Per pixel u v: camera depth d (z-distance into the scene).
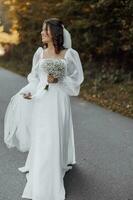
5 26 18.30
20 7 16.81
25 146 5.96
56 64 5.16
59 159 5.10
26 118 5.84
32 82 5.50
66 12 13.23
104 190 5.41
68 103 5.39
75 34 13.41
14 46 19.44
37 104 5.26
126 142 7.32
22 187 5.43
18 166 6.12
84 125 8.40
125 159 6.50
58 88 5.29
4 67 18.67
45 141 5.09
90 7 12.27
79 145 7.11
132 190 5.43
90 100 10.80
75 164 6.26
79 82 5.39
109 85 11.66
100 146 7.09
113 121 8.76
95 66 13.11
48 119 5.15
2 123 8.39
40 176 5.03
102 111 9.66
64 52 5.33
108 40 12.19
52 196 5.06
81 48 13.52
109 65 12.72
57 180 5.08
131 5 11.02
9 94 11.62
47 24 5.25
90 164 6.27
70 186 5.52
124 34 11.39
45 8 15.16
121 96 10.64
